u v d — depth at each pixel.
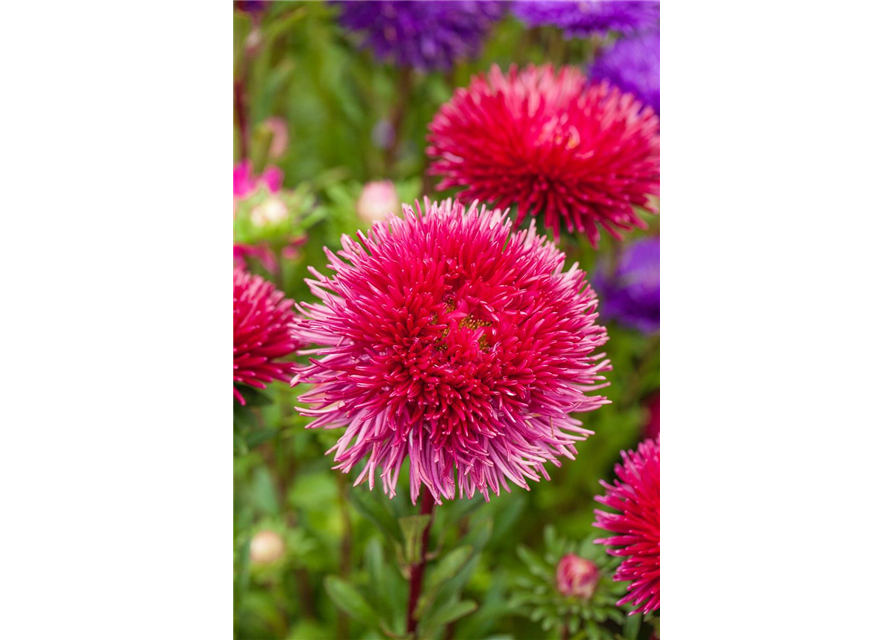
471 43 0.81
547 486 0.74
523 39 0.82
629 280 0.76
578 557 0.60
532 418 0.52
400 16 0.79
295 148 0.90
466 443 0.51
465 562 0.58
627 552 0.55
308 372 0.52
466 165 0.60
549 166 0.59
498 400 0.51
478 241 0.53
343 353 0.52
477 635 0.66
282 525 0.72
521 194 0.59
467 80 0.84
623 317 0.76
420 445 0.51
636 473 0.56
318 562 0.73
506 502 0.69
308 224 0.68
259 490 0.74
